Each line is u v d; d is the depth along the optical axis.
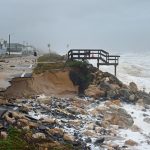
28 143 21.48
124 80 60.97
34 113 30.08
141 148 27.28
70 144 23.77
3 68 44.78
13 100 32.59
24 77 37.75
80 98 40.81
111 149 25.44
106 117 33.44
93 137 27.23
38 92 38.88
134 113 37.91
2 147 19.66
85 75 44.84
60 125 28.22
